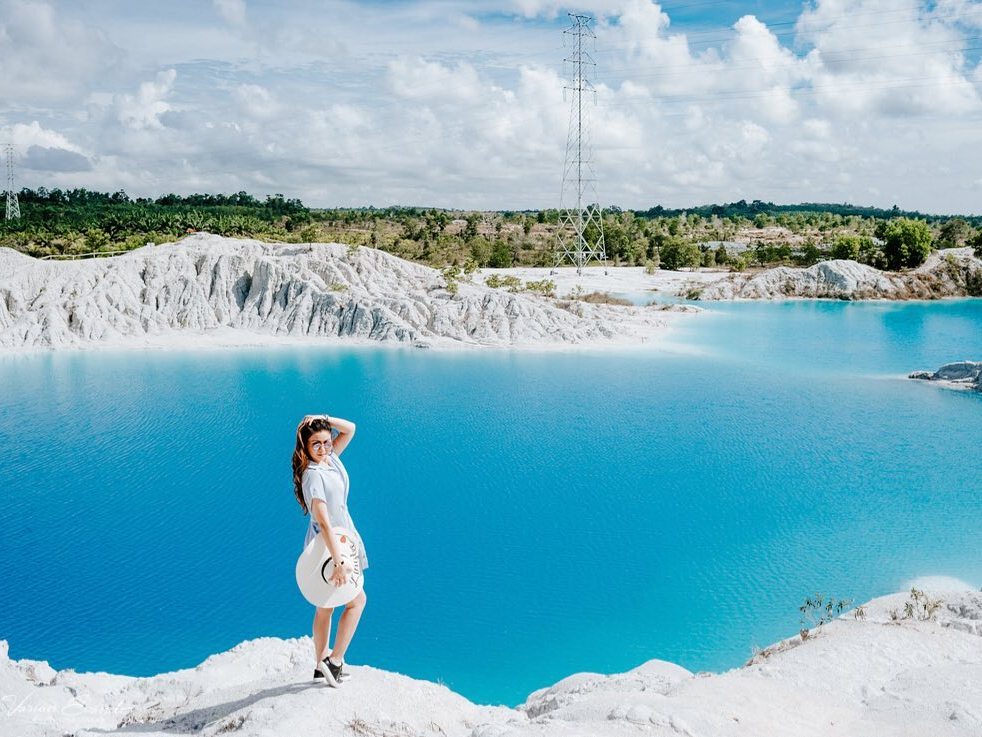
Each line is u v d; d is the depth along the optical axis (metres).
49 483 42.50
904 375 73.56
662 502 39.00
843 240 156.50
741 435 51.84
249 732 7.65
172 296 99.19
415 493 40.72
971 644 14.63
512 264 190.12
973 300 140.00
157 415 58.03
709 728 8.80
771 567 31.00
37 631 26.53
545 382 70.06
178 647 25.45
